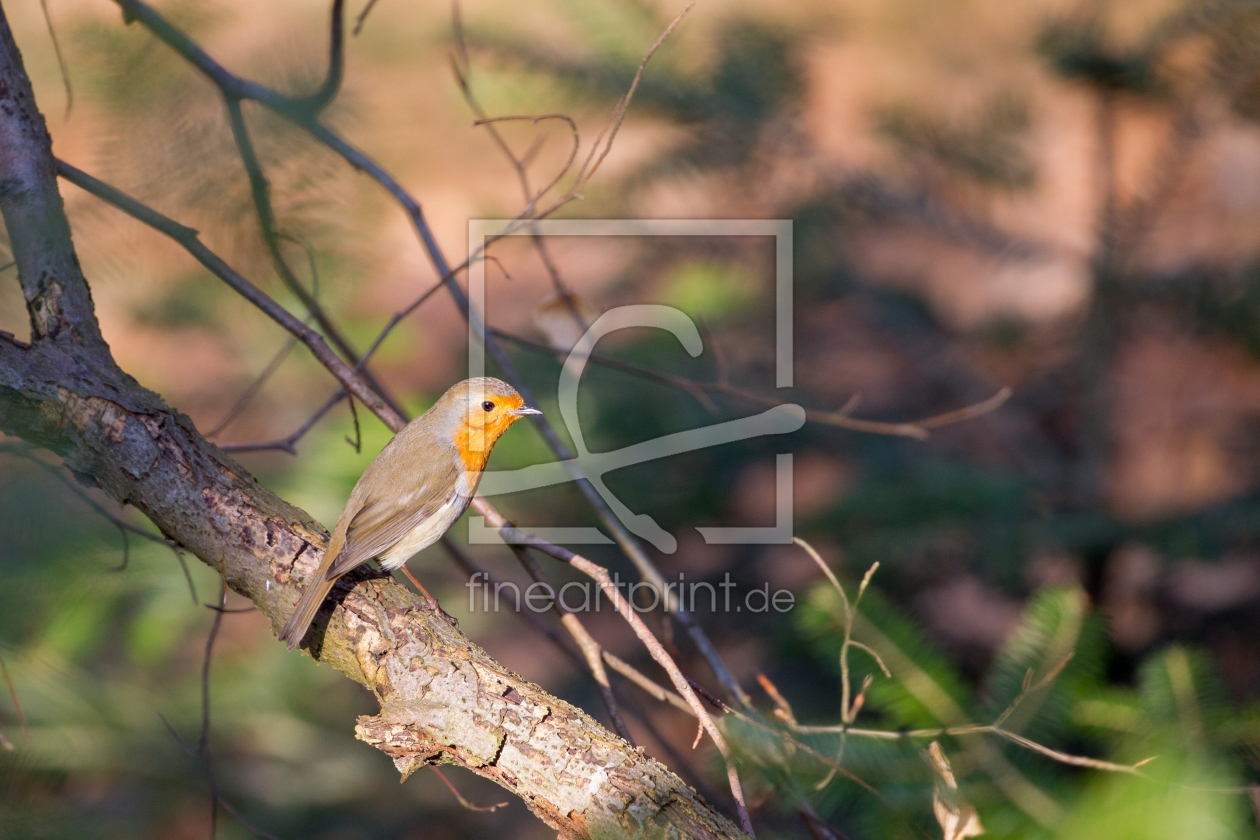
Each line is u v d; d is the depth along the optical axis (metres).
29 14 6.14
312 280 5.99
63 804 5.09
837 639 5.68
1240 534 7.65
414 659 4.64
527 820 10.43
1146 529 7.82
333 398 6.34
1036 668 5.31
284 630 4.54
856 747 5.23
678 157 8.05
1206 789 4.37
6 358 4.66
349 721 10.22
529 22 8.66
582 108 8.16
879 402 10.89
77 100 5.27
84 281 5.04
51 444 4.67
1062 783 4.84
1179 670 5.05
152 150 5.30
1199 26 7.12
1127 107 7.85
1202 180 8.40
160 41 5.32
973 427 10.20
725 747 4.84
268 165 5.66
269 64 5.81
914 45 9.62
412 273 14.91
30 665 6.81
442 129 8.76
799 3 9.11
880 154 8.29
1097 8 7.63
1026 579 8.23
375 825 9.92
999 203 8.56
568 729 4.31
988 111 8.13
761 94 8.11
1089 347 8.38
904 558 8.15
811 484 10.21
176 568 7.77
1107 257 8.07
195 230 5.51
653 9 8.31
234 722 9.38
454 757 4.36
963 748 5.04
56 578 3.82
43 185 4.97
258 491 4.98
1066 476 8.93
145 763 8.13
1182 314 8.09
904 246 10.38
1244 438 9.18
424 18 8.38
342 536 4.97
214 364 9.98
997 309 9.49
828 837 5.07
